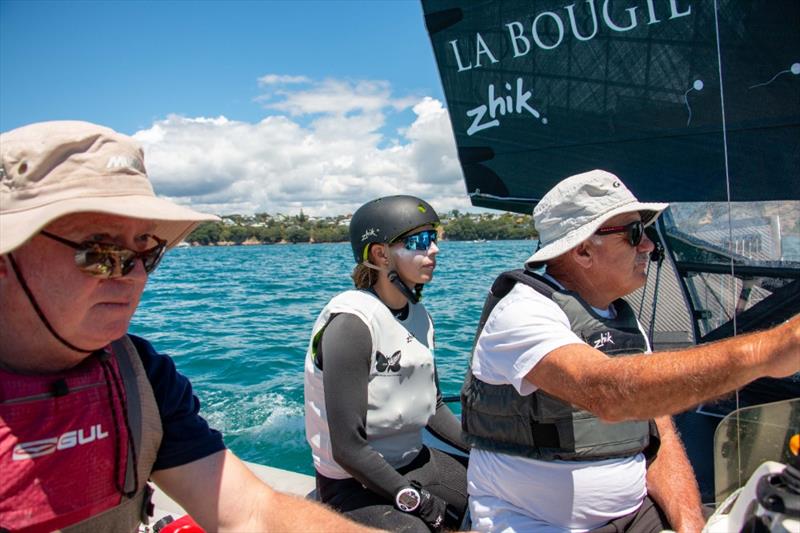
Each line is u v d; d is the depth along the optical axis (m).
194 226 1.26
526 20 3.02
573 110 2.94
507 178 3.27
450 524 2.03
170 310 12.76
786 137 2.30
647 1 2.61
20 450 1.01
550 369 1.45
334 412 1.90
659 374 1.24
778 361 1.14
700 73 2.49
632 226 1.62
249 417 4.79
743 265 2.39
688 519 1.64
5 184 1.00
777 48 2.29
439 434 2.41
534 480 1.61
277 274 23.98
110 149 1.05
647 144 2.71
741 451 1.40
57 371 1.09
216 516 1.30
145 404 1.19
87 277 1.01
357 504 1.96
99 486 1.10
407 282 2.18
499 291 1.76
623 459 1.65
